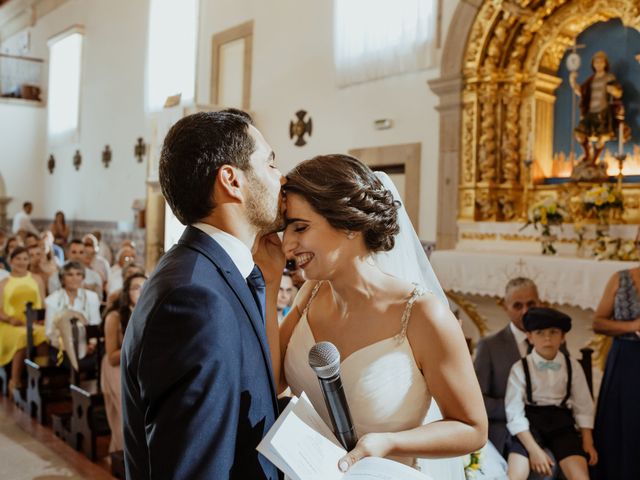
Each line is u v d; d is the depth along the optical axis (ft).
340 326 5.48
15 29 57.36
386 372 5.13
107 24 44.19
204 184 4.68
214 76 34.04
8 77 53.52
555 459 11.12
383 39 25.13
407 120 24.50
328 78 27.76
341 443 4.67
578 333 18.25
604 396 12.00
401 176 25.14
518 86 22.26
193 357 4.09
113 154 43.19
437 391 5.04
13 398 20.94
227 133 4.73
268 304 5.76
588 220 19.26
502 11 21.53
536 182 22.48
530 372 11.43
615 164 20.40
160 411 4.09
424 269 6.72
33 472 14.73
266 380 4.69
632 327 11.76
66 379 18.72
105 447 16.43
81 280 19.88
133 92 41.11
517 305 12.12
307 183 5.01
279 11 30.32
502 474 10.12
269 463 4.66
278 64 30.27
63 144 49.52
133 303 15.16
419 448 4.67
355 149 26.48
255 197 4.83
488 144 22.11
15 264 21.62
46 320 19.30
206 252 4.62
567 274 16.97
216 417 4.08
